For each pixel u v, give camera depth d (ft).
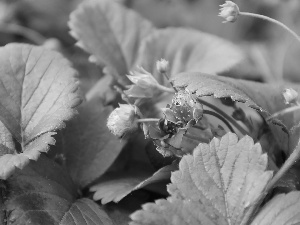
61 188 1.22
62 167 1.27
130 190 1.18
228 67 1.49
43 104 1.22
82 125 1.31
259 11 2.11
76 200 1.22
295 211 1.06
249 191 1.08
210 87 1.13
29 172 1.18
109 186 1.23
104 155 1.30
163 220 1.05
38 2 2.08
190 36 1.55
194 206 1.08
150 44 1.53
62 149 1.29
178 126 1.16
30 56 1.26
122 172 1.32
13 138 1.20
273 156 1.24
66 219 1.15
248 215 1.08
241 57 1.51
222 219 1.08
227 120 1.29
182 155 1.17
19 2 2.07
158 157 1.23
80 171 1.28
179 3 2.13
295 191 1.08
